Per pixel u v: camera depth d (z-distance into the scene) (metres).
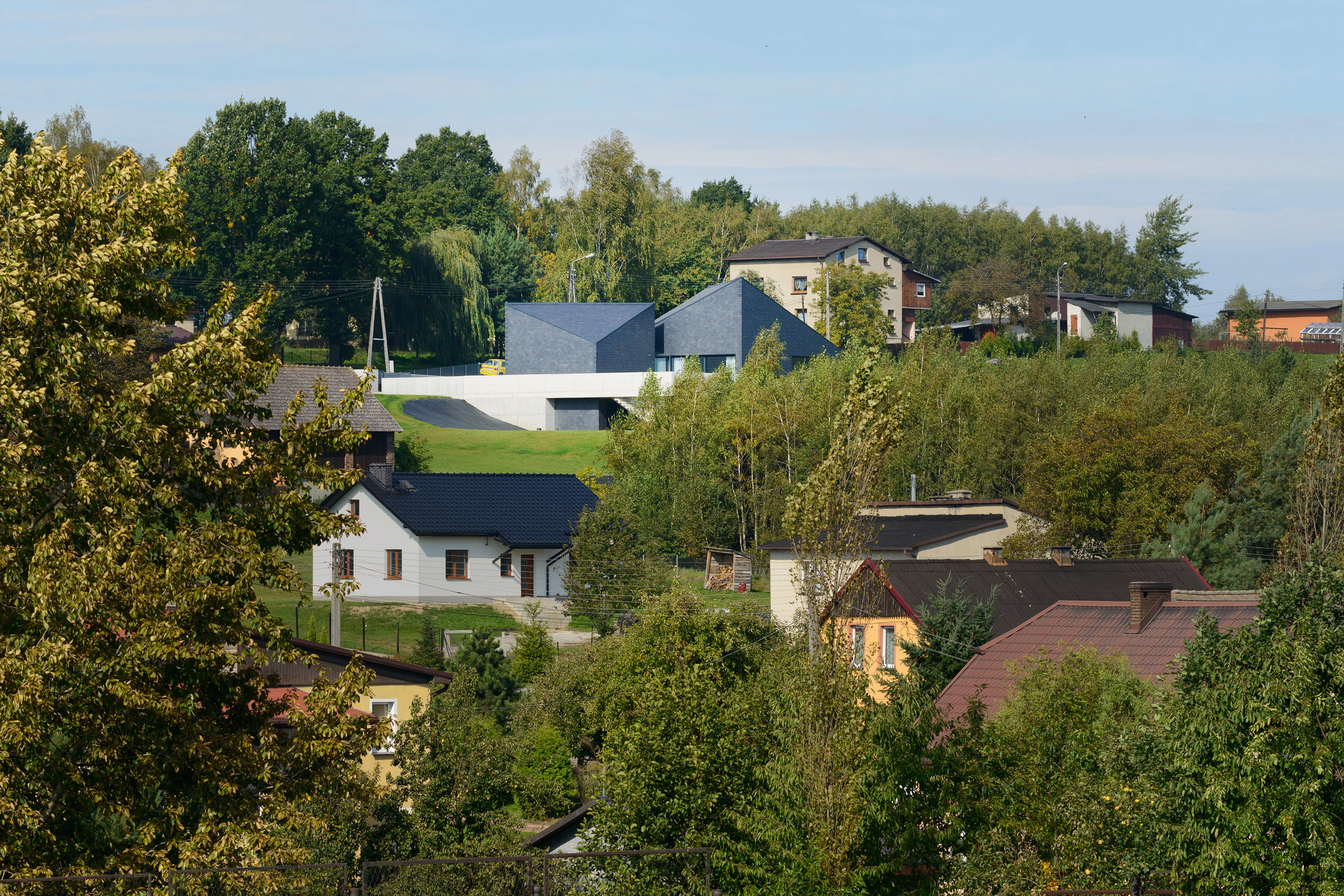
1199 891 42.47
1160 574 114.56
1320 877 40.19
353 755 49.34
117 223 48.16
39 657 41.72
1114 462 162.12
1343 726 41.09
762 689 66.56
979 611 98.12
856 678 58.03
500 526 162.12
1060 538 162.12
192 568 45.19
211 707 49.09
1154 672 80.81
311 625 117.94
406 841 63.75
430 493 165.75
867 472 58.56
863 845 56.38
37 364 46.12
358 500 160.62
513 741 95.69
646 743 63.22
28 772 42.31
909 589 105.31
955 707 83.44
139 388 46.50
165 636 43.16
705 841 60.53
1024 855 53.91
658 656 97.69
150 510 47.94
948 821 57.81
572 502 170.25
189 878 42.66
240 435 50.44
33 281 46.12
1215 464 165.38
